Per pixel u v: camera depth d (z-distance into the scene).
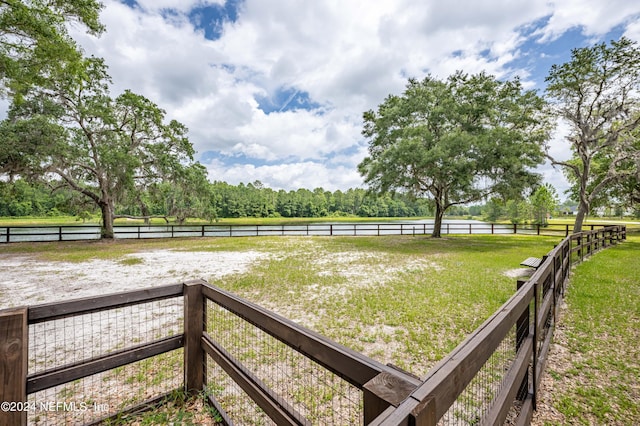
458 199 16.45
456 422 1.98
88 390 2.47
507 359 2.46
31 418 2.12
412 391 0.87
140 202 16.89
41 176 13.23
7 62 7.19
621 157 16.22
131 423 2.05
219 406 2.15
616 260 8.73
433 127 16.53
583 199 17.42
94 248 12.35
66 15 8.50
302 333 1.42
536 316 2.41
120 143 15.37
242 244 13.92
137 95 16.33
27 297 5.22
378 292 5.52
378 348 3.35
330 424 2.08
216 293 2.16
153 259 9.43
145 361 2.98
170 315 4.40
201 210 18.00
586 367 2.88
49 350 3.29
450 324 4.02
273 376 2.72
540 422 2.10
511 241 15.15
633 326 3.84
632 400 2.35
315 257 9.83
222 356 2.07
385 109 18.06
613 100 15.90
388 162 14.84
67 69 8.42
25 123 12.00
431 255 10.20
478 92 15.82
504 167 13.79
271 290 5.70
